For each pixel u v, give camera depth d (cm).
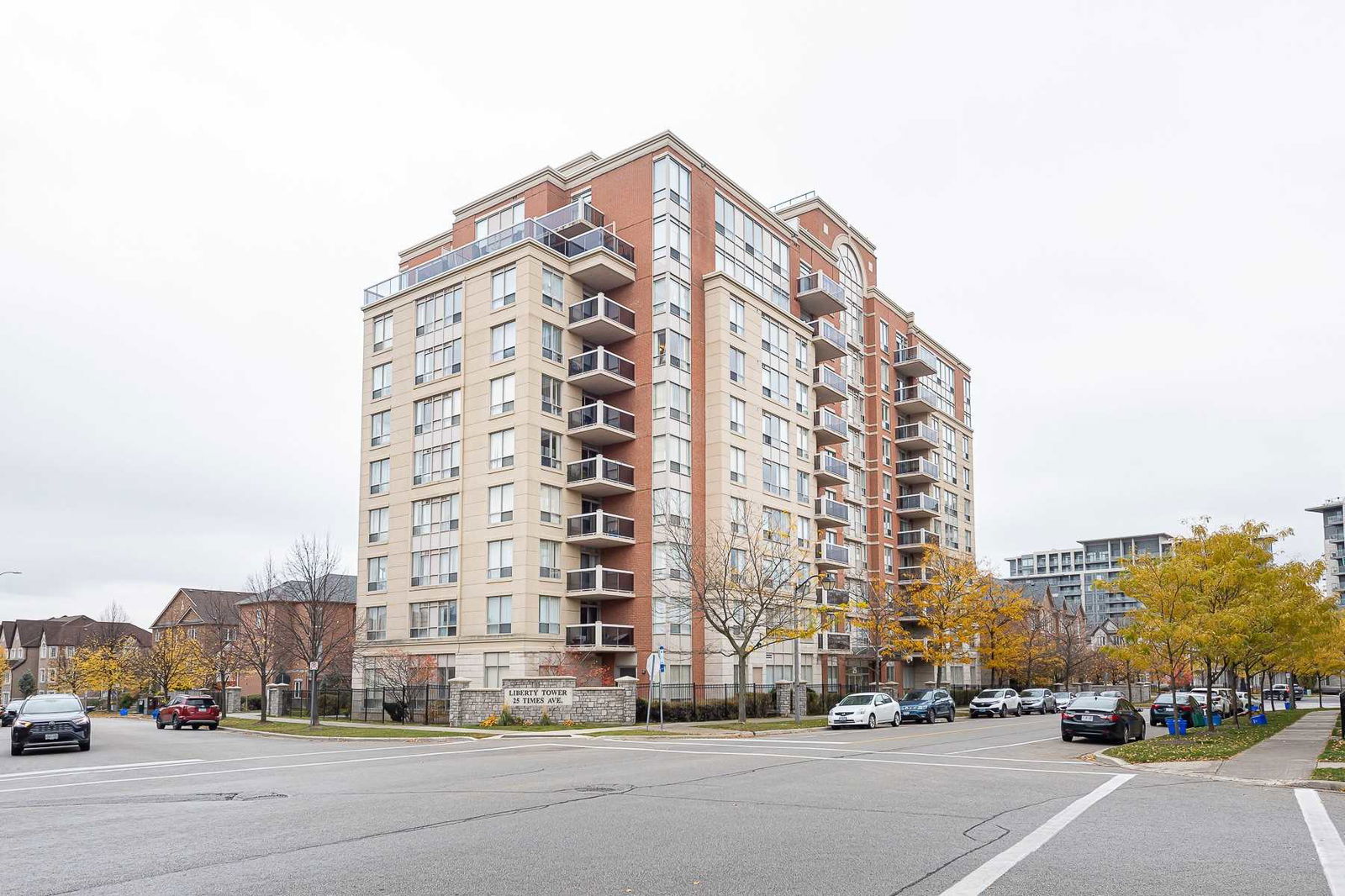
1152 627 3000
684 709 4088
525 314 4441
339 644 4750
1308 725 3700
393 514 4891
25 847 1063
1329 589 4500
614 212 4888
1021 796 1523
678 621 4422
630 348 4731
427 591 4653
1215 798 1501
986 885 864
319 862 966
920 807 1380
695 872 913
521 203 5109
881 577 6525
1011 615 6481
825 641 5356
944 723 4359
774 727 3672
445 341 4794
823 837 1112
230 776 1927
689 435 4666
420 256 5747
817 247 6078
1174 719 3000
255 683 7156
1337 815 1313
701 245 4912
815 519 5488
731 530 4572
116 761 2372
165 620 8950
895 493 7000
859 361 6725
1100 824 1231
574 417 4562
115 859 988
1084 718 2872
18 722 2652
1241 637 2977
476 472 4534
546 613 4341
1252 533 3200
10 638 11450
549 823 1216
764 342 5153
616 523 4512
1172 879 893
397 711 4322
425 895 818
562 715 3722
